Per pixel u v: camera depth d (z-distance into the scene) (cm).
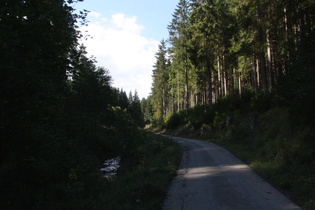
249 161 1320
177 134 4712
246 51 2427
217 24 3475
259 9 2134
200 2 3584
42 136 522
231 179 927
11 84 408
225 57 3934
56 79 552
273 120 1812
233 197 698
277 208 596
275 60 2819
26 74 415
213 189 796
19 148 493
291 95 1212
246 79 4416
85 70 671
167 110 9294
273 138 1518
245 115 2633
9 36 424
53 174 644
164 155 1764
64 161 637
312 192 668
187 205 649
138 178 982
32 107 446
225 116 3147
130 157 1450
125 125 1527
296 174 859
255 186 812
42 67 506
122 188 830
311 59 1027
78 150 696
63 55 606
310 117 1066
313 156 938
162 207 643
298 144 1077
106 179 1100
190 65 4575
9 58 425
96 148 1500
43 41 520
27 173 580
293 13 1620
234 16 3422
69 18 575
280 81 1370
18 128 467
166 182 916
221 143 2511
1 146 474
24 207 545
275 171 960
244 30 2441
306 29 1145
